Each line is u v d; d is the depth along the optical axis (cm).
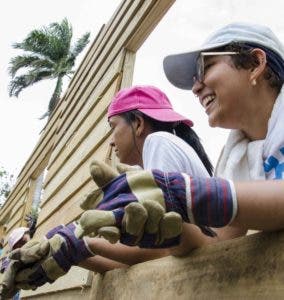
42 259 148
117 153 182
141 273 144
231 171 135
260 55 134
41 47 2711
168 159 136
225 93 134
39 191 1457
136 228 86
